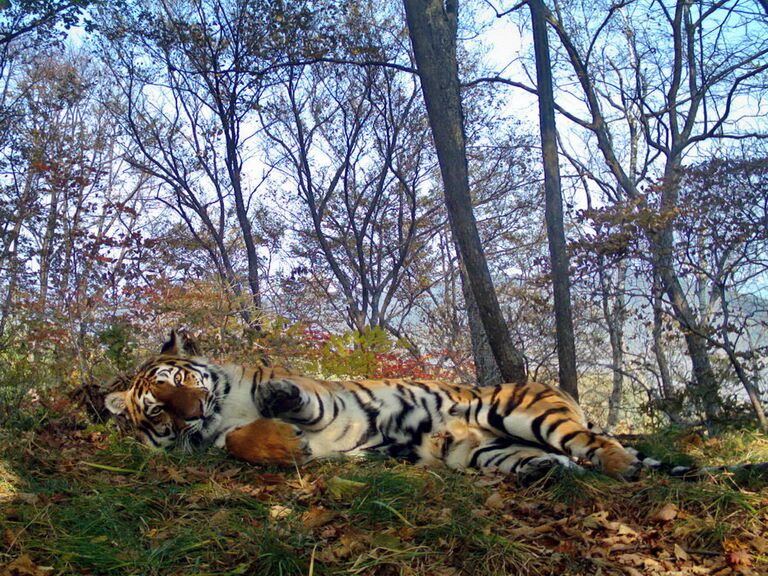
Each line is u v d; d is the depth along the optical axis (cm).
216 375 544
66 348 766
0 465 455
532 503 449
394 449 535
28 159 1432
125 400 547
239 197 1766
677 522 416
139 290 903
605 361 1546
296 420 516
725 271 837
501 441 534
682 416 828
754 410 786
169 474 467
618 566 370
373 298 1938
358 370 803
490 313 745
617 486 466
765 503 441
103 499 412
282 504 424
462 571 360
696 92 1385
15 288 896
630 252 840
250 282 1662
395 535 386
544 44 800
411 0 775
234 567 350
